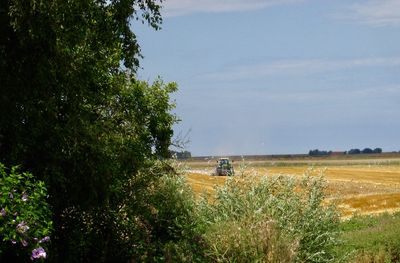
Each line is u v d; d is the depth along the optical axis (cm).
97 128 1380
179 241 1377
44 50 1249
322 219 1387
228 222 1309
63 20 1244
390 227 2378
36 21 1198
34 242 953
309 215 1373
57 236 1383
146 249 1427
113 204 1466
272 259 1229
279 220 1325
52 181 1277
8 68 1248
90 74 1371
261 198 1351
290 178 1428
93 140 1327
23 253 988
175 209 1511
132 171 1476
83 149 1308
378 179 9000
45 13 1196
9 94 1238
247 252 1245
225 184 1392
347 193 6194
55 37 1243
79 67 1342
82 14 1312
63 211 1411
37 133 1240
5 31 1244
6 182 954
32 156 1271
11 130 1230
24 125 1260
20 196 971
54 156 1265
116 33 1431
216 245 1263
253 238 1249
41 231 965
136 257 1427
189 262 1292
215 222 1366
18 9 1166
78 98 1342
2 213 918
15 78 1248
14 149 1205
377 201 5284
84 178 1321
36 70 1252
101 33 1412
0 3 1215
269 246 1241
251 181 1404
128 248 1459
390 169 13100
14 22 1166
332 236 1434
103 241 1449
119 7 1403
